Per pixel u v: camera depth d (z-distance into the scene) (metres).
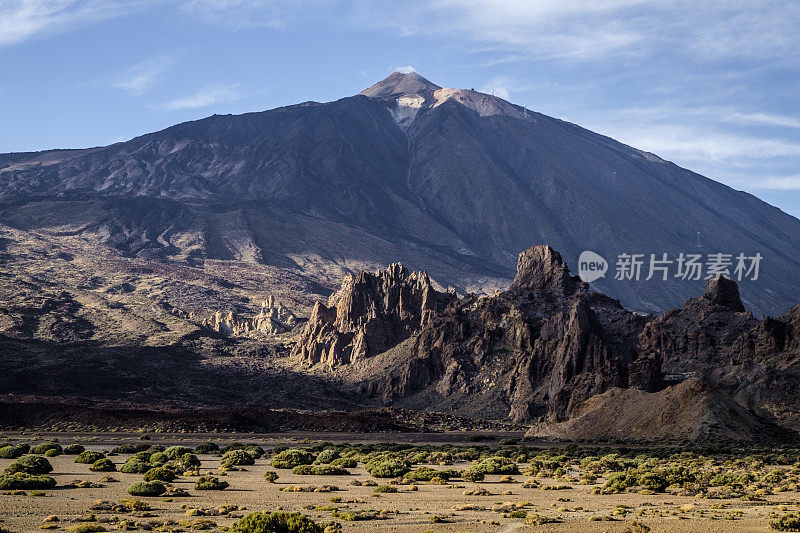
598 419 190.62
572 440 184.25
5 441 170.00
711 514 70.12
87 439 180.25
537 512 71.19
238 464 121.31
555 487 92.12
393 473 104.31
